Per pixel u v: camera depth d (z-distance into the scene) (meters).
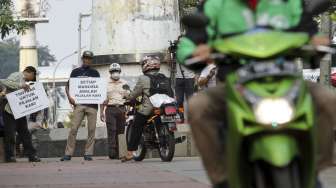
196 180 19.12
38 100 31.09
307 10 10.21
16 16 43.25
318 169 9.87
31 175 21.91
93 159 32.16
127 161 28.53
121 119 31.62
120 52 40.25
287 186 8.75
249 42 9.39
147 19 40.22
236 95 9.18
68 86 31.55
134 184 18.72
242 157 9.27
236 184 9.31
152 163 26.42
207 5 10.38
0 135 30.89
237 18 10.00
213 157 9.93
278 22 9.95
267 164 9.01
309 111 9.08
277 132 8.97
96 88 31.45
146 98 27.66
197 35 10.29
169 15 40.72
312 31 10.22
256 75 9.19
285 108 8.94
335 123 9.91
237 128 9.05
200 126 9.88
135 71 40.12
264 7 9.97
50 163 28.33
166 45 40.28
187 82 37.25
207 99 9.85
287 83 9.16
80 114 31.25
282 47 9.23
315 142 9.12
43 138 36.44
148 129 27.88
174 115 27.17
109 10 40.53
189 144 32.41
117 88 31.78
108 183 19.12
